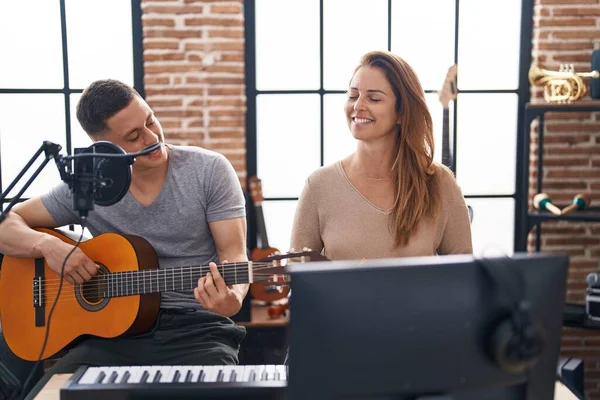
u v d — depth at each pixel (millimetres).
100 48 3561
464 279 1039
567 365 2561
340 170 2221
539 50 3586
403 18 3656
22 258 2182
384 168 2178
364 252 2117
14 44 3521
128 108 2039
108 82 2094
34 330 2166
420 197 2084
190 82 3504
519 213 3781
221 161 2223
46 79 3561
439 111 3703
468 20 3668
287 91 3674
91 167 1516
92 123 2055
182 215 2170
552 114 3609
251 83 3660
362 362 1026
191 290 2174
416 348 1031
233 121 3545
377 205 2150
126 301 2039
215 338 2123
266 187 3732
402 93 2090
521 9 3656
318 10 3635
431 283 1028
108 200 1568
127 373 1467
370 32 3662
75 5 3527
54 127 3598
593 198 3654
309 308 1013
